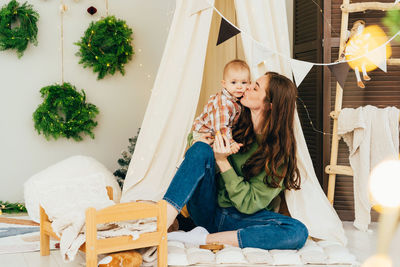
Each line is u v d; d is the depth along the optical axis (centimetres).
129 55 417
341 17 343
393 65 338
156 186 304
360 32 319
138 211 208
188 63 300
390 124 311
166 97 302
